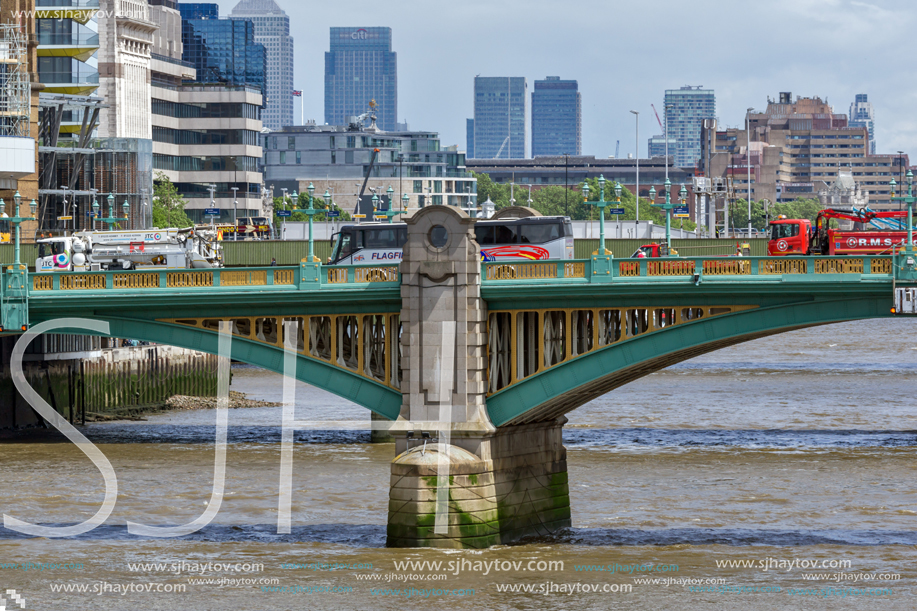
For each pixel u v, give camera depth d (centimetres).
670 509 7669
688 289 6425
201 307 7500
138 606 5691
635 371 7062
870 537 6938
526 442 7075
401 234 8931
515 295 6681
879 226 9550
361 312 7169
